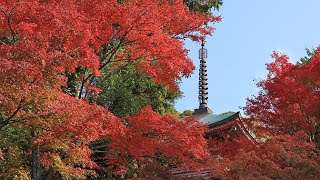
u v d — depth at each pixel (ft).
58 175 61.46
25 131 49.67
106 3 52.54
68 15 43.52
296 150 50.96
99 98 74.79
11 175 47.50
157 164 56.49
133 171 65.82
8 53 37.32
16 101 38.65
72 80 63.36
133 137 51.96
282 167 52.19
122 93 76.48
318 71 58.34
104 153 66.03
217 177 59.41
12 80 36.27
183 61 55.42
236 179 52.80
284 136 52.19
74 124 40.68
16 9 43.39
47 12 42.86
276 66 62.13
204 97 101.91
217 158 59.36
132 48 56.80
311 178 49.70
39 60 37.29
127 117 53.42
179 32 60.13
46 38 40.22
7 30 45.37
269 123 61.72
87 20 50.01
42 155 52.11
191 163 55.11
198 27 60.18
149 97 85.05
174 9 58.34
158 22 55.26
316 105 56.95
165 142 53.01
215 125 78.43
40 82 38.37
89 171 49.62
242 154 51.16
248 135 76.23
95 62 43.86
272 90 59.47
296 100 58.39
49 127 41.93
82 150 47.21
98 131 44.93
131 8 51.90
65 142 44.83
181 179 57.06
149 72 56.49
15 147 50.75
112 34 54.54
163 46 54.13
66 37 41.09
